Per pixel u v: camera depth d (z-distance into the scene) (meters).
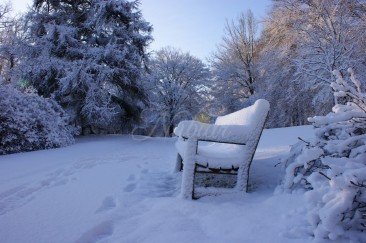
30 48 12.41
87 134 13.83
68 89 12.19
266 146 5.51
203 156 2.63
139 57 13.85
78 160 5.09
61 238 1.85
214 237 1.81
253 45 21.34
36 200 2.64
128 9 14.13
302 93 13.98
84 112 12.54
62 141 8.00
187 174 2.58
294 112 15.52
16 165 4.59
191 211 2.24
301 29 11.82
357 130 2.28
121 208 2.39
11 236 1.88
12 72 13.06
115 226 2.04
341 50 10.19
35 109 7.69
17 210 2.37
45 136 7.59
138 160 5.09
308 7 13.22
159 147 8.06
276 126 16.44
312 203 1.80
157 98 21.50
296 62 10.94
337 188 1.63
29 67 11.98
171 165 4.49
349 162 1.73
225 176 3.47
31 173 3.94
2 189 3.05
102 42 13.91
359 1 12.02
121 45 13.76
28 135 7.20
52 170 4.14
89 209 2.38
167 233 1.87
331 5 11.49
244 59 21.72
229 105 21.19
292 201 2.27
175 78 24.00
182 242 1.74
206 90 23.89
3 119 6.98
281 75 14.56
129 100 14.99
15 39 12.50
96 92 12.29
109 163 4.75
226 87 21.44
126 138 11.60
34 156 5.75
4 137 6.88
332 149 2.07
